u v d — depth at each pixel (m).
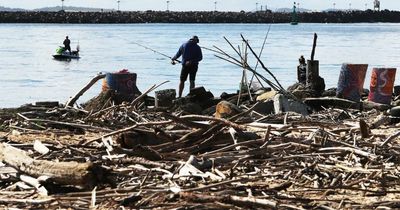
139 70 47.84
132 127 13.46
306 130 15.30
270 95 22.86
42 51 71.81
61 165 10.46
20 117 18.28
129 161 12.23
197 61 26.91
